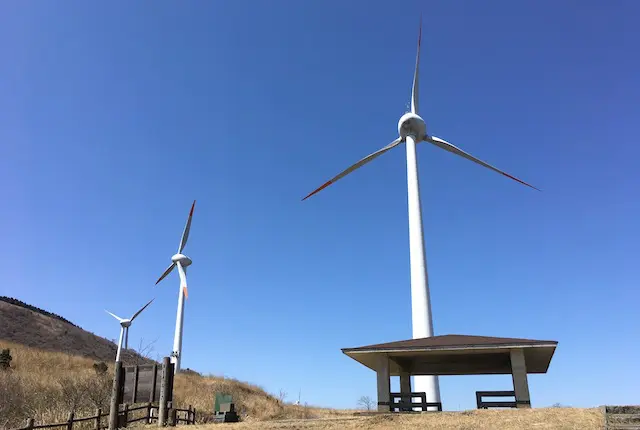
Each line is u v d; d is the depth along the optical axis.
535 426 16.31
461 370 30.38
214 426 19.67
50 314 126.06
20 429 17.55
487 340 23.55
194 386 57.28
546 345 21.92
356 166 50.34
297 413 47.69
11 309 110.88
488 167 50.19
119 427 21.05
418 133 48.81
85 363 64.06
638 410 16.81
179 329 77.62
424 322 39.69
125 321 82.56
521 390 21.55
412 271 41.75
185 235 82.25
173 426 20.77
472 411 19.78
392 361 27.23
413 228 43.38
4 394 34.41
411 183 45.62
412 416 19.25
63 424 19.30
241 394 56.81
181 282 80.06
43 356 62.16
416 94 51.94
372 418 19.23
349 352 24.00
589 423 16.09
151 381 21.56
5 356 51.59
